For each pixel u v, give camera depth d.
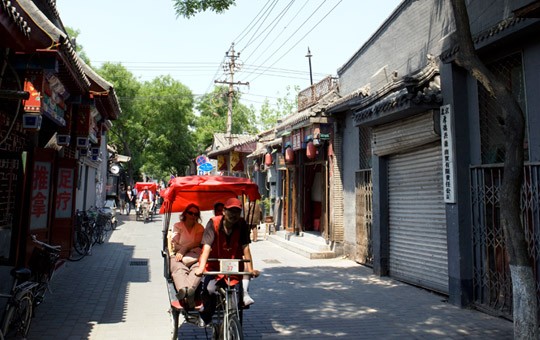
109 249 12.88
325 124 11.74
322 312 6.46
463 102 6.88
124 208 29.17
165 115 34.38
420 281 8.09
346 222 11.52
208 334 5.31
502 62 6.33
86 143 10.27
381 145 8.98
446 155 6.97
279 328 5.67
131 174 35.31
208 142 38.88
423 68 7.70
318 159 13.40
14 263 6.00
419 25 8.43
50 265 6.42
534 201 5.54
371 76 10.50
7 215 7.18
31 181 6.30
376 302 7.05
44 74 5.88
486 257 6.44
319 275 9.34
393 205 9.09
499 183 6.20
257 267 10.31
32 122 5.78
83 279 8.57
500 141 6.27
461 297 6.65
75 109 10.24
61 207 9.95
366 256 10.36
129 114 32.41
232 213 4.33
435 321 5.98
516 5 5.61
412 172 8.40
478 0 6.53
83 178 17.06
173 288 5.26
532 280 4.14
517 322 4.15
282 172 16.94
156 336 5.27
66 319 5.89
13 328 4.98
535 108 5.61
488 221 6.46
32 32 5.19
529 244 5.60
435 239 7.66
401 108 7.37
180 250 5.21
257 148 22.30
